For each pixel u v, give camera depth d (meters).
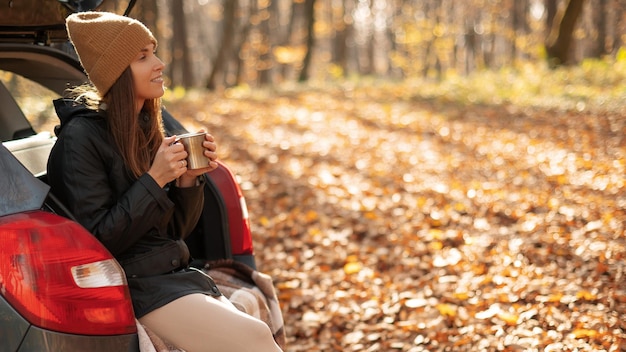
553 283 4.74
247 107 16.16
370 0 48.81
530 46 35.91
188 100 17.80
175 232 2.71
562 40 19.84
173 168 2.45
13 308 2.10
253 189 8.04
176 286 2.49
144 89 2.54
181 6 29.19
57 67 3.50
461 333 4.20
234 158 9.71
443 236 6.13
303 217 6.94
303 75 30.64
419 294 4.91
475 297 4.71
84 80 3.59
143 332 2.32
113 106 2.50
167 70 32.56
